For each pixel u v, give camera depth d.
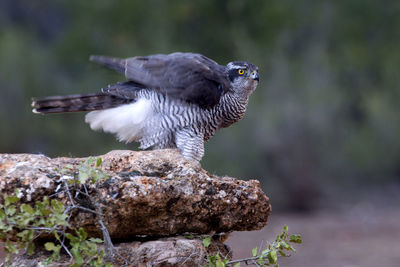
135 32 18.94
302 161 18.27
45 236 4.83
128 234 5.05
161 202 4.89
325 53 20.52
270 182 18.23
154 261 4.97
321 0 21.02
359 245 12.70
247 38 19.16
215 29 19.16
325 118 18.86
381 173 21.08
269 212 5.48
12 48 17.45
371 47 21.92
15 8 24.44
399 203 18.98
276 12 19.33
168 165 5.14
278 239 5.31
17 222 4.41
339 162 19.45
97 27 18.84
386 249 12.33
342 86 21.73
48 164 4.86
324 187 19.28
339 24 21.31
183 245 5.05
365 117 22.05
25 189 4.57
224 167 17.41
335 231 14.70
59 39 20.62
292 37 20.69
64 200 4.63
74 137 16.78
